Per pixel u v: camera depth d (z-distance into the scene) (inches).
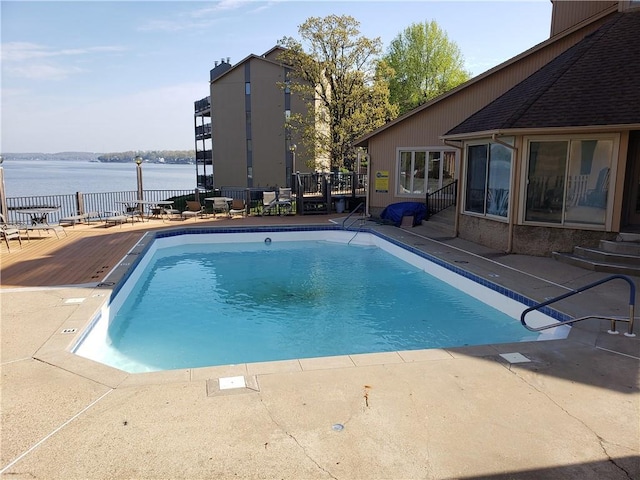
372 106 866.8
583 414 133.6
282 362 168.2
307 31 833.5
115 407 135.2
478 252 397.4
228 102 1330.0
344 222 583.5
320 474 105.3
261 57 1274.6
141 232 508.7
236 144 1337.4
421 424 127.2
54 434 121.0
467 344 251.4
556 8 505.7
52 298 255.3
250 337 263.4
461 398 142.3
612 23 405.7
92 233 504.4
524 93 400.8
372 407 136.0
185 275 405.4
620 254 322.0
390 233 507.2
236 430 123.1
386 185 633.0
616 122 314.2
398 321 289.3
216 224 577.9
